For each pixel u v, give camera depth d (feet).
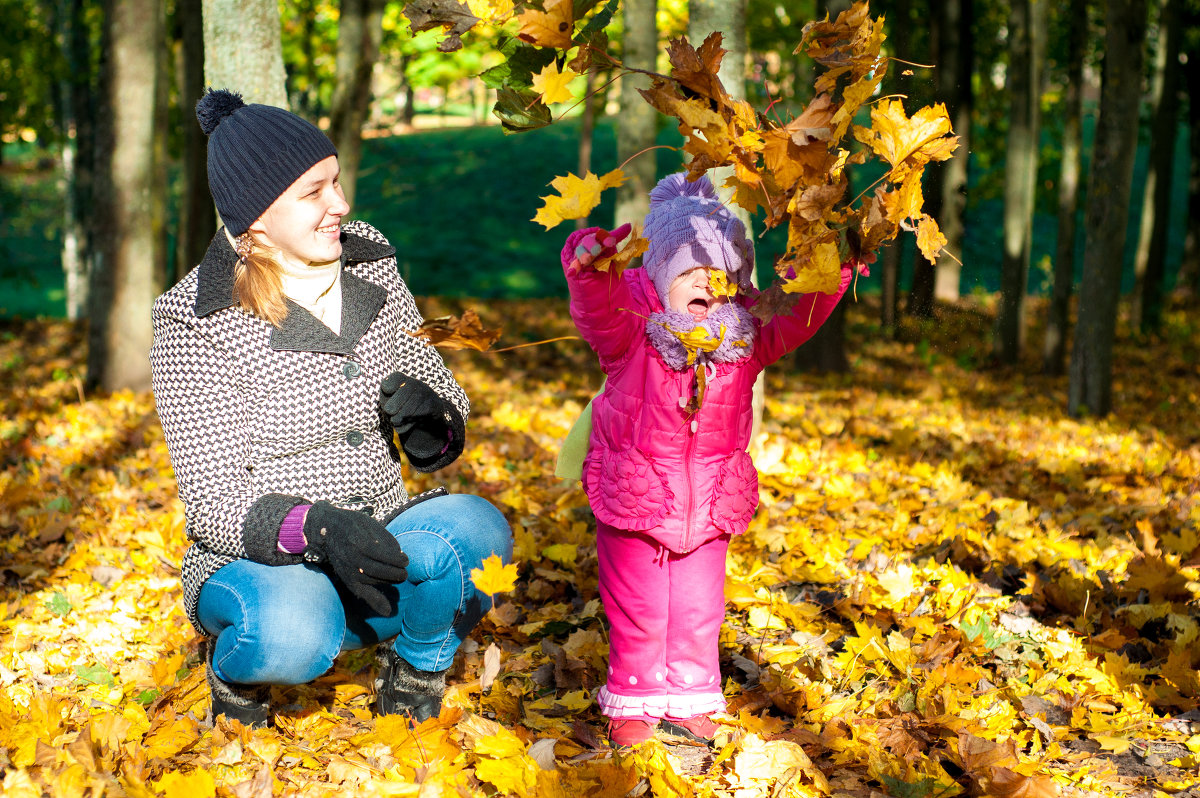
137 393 30.09
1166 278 92.68
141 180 29.99
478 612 8.16
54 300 81.56
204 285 7.64
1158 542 14.67
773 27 45.91
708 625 8.51
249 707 8.14
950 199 49.42
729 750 8.00
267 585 7.38
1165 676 9.86
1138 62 30.25
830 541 13.79
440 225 89.71
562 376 38.78
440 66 31.35
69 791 6.64
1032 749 8.66
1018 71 44.24
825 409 29.58
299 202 7.47
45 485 17.44
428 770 7.47
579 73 6.39
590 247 7.28
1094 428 28.81
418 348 8.56
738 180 6.84
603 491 8.32
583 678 9.75
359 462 8.01
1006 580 12.91
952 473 19.39
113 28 29.12
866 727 8.52
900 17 40.34
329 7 44.83
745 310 8.31
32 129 60.18
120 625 11.41
